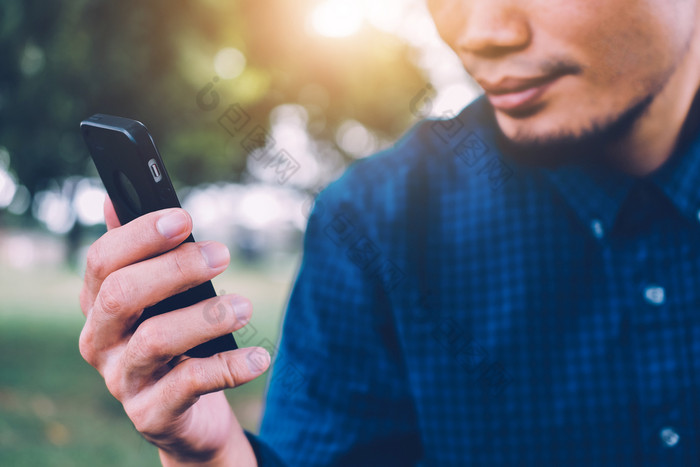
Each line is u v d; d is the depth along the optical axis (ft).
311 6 13.96
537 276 3.27
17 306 48.32
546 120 2.76
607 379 3.17
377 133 17.25
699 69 2.84
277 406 3.60
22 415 18.38
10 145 18.70
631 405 3.14
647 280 3.12
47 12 14.76
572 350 3.22
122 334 2.35
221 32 14.10
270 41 14.25
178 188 22.98
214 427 2.61
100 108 16.69
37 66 16.39
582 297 3.21
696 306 3.06
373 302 3.54
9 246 89.04
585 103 2.71
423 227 3.52
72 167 20.07
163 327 2.22
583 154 2.96
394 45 14.75
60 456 15.19
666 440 3.10
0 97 17.25
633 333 3.14
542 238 3.27
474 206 3.44
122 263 2.25
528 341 3.28
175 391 2.29
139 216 2.45
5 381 23.13
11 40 15.24
